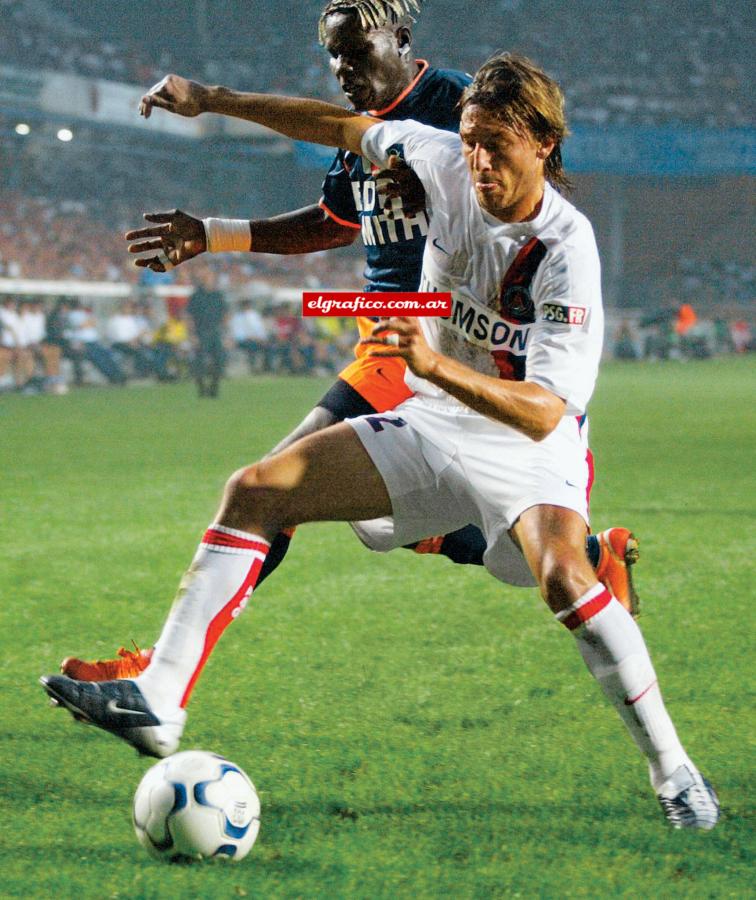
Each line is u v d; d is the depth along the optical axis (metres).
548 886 3.83
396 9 6.00
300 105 5.08
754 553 9.77
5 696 6.03
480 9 66.94
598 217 61.66
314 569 9.29
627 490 13.58
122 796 4.66
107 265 46.44
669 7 68.44
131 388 33.00
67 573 9.10
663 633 7.27
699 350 50.31
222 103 5.13
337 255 57.97
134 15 62.69
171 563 9.51
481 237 4.50
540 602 8.13
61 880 3.87
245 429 20.97
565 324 4.41
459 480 4.74
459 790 4.71
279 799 4.62
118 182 55.91
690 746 5.23
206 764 4.09
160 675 4.42
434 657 6.76
